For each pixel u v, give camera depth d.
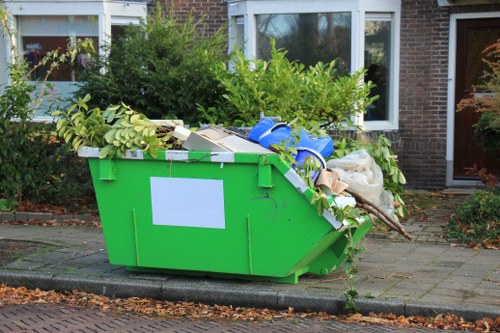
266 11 12.63
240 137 7.00
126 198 6.89
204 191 6.64
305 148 6.68
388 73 12.64
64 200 10.90
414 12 12.38
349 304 6.21
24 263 7.64
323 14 12.46
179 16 13.33
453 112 12.44
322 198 6.20
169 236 6.83
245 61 9.52
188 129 6.91
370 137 12.33
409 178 12.63
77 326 5.93
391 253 8.22
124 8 13.26
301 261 6.57
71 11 13.15
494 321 5.89
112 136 6.76
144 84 10.19
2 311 6.36
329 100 9.09
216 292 6.60
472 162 12.48
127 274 7.17
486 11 12.16
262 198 6.48
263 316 6.28
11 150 10.43
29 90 10.69
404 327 5.91
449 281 6.96
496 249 8.43
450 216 10.06
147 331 5.82
